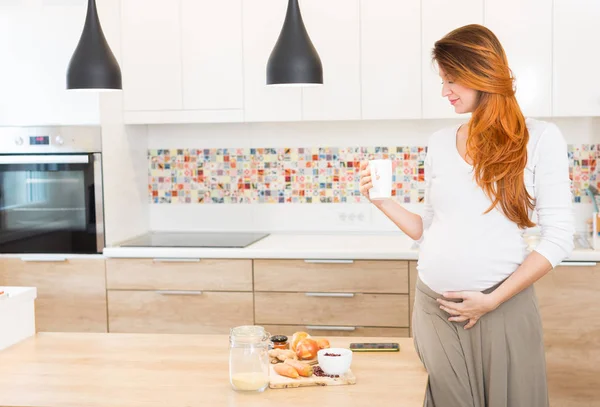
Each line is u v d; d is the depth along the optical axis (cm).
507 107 198
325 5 377
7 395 178
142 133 429
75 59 277
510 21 363
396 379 187
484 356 199
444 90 210
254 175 429
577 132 396
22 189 386
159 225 440
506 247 200
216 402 171
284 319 363
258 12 384
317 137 421
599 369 341
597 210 388
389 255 350
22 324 241
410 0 370
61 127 378
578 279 338
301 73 280
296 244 378
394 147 414
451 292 198
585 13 358
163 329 375
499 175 194
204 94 391
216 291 368
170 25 391
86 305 382
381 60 375
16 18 379
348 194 420
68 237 383
